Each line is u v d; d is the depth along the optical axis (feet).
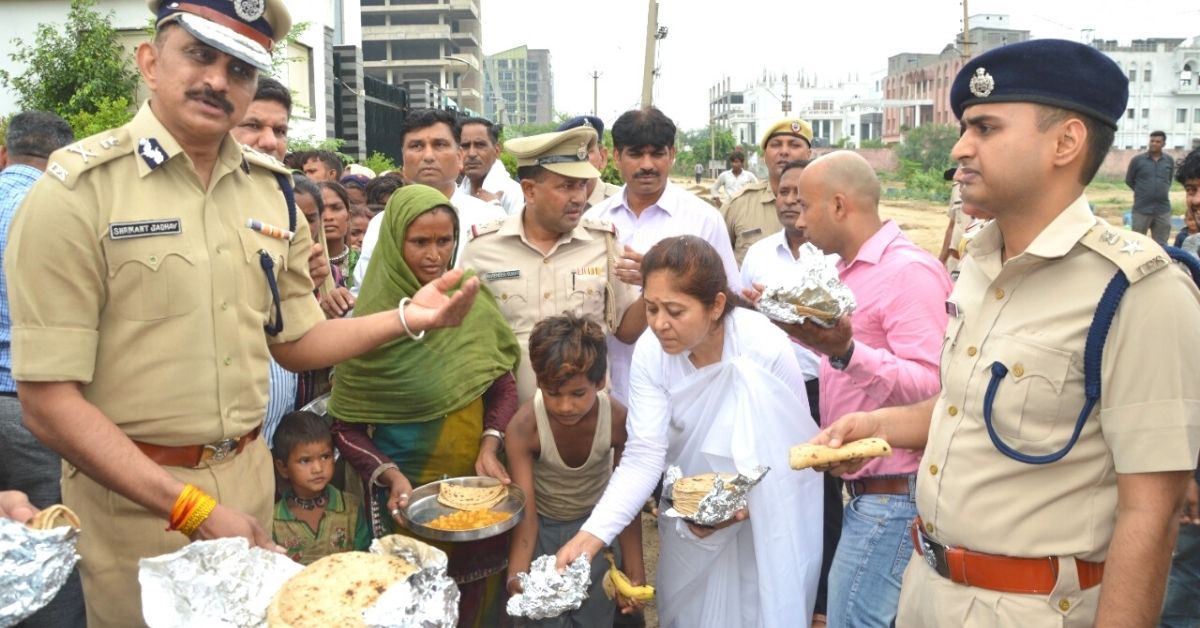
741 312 9.65
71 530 5.65
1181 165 15.66
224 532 6.93
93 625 7.73
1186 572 9.30
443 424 10.73
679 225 15.26
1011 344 6.23
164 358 7.28
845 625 9.27
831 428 7.99
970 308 6.70
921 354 9.11
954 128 176.96
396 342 10.53
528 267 12.32
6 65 42.24
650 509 17.22
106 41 40.63
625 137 15.16
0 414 10.68
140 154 7.24
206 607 5.59
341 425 11.02
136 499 6.88
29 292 6.75
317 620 5.43
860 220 9.79
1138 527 5.66
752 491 9.25
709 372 9.39
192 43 6.98
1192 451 5.58
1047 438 6.09
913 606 7.23
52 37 40.32
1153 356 5.63
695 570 9.70
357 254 19.74
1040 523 6.18
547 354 9.46
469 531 8.98
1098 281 5.93
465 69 239.91
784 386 9.44
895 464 9.14
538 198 12.04
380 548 6.22
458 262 12.57
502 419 11.14
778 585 9.31
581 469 10.83
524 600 8.23
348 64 55.16
